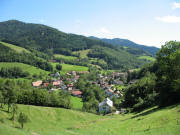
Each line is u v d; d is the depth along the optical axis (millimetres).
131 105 85500
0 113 52188
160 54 52406
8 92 58438
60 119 68625
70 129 49375
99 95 139625
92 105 109438
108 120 59062
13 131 27656
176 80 46000
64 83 193000
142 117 44125
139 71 181750
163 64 50844
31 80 189000
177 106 39688
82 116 76875
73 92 152750
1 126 27703
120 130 38156
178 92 47562
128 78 199750
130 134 33000
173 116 34031
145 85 83688
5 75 188250
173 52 49625
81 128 48656
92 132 40750
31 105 75875
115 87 183375
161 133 28719
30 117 60531
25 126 49375
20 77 197250
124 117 58406
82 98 137250
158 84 56969
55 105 89750
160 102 52562
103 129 42688
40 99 84188
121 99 125688
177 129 28047
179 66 47812
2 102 60750
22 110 63625
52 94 92875
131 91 89000
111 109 97688
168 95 50500
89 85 167125
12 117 52000
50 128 53750
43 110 71000
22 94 81000
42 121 60906
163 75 54438
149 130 31844
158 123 33875
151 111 49281
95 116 81625
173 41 50594
